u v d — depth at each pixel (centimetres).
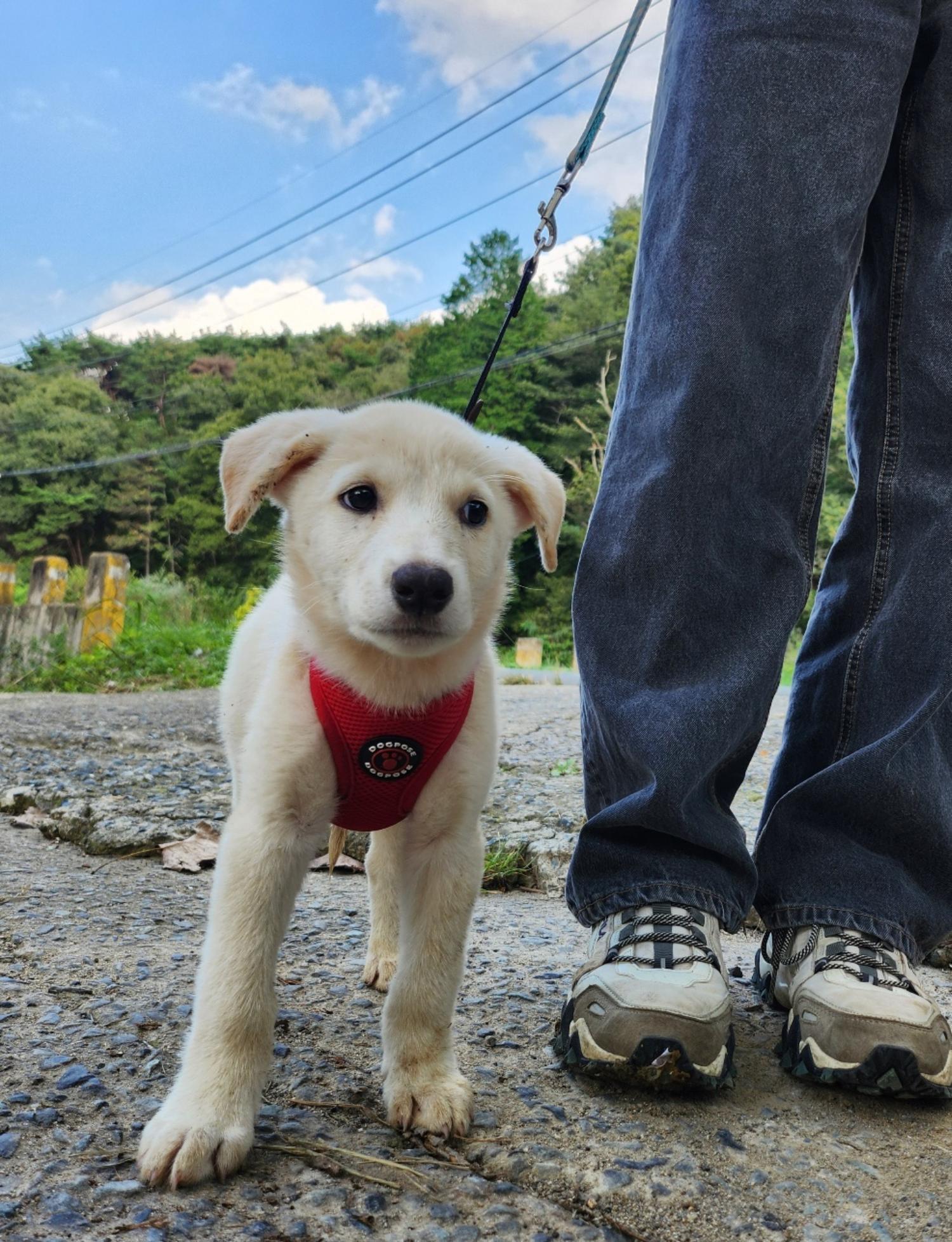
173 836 112
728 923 63
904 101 66
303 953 81
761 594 63
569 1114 55
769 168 61
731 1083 58
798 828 66
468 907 59
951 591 65
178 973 73
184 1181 46
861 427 69
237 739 74
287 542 67
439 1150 51
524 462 72
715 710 61
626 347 69
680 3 68
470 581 64
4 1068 57
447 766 61
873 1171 50
